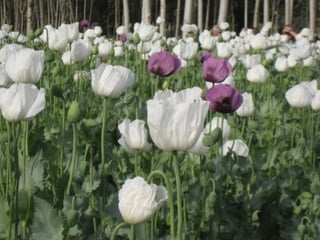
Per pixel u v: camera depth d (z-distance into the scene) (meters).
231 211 2.89
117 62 5.33
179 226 2.31
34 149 3.04
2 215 2.62
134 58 5.20
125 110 3.55
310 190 3.03
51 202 2.82
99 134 3.15
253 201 2.93
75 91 3.90
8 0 10.86
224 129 2.96
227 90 2.79
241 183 2.97
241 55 5.85
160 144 2.27
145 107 3.61
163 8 10.41
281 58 4.82
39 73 2.79
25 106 2.47
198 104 2.24
